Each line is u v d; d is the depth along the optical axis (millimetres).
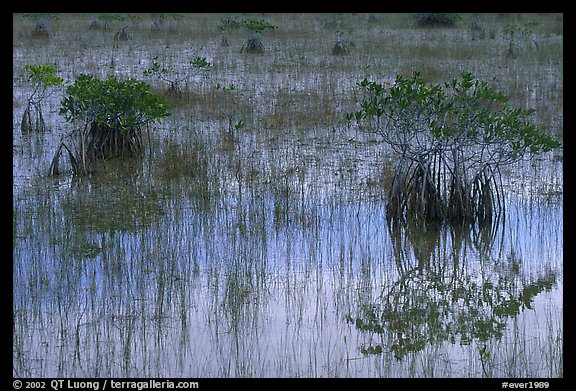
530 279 12727
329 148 19453
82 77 18703
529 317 11312
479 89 15352
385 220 15086
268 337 10633
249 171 17609
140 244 13688
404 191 15016
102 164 18125
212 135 20625
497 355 10180
